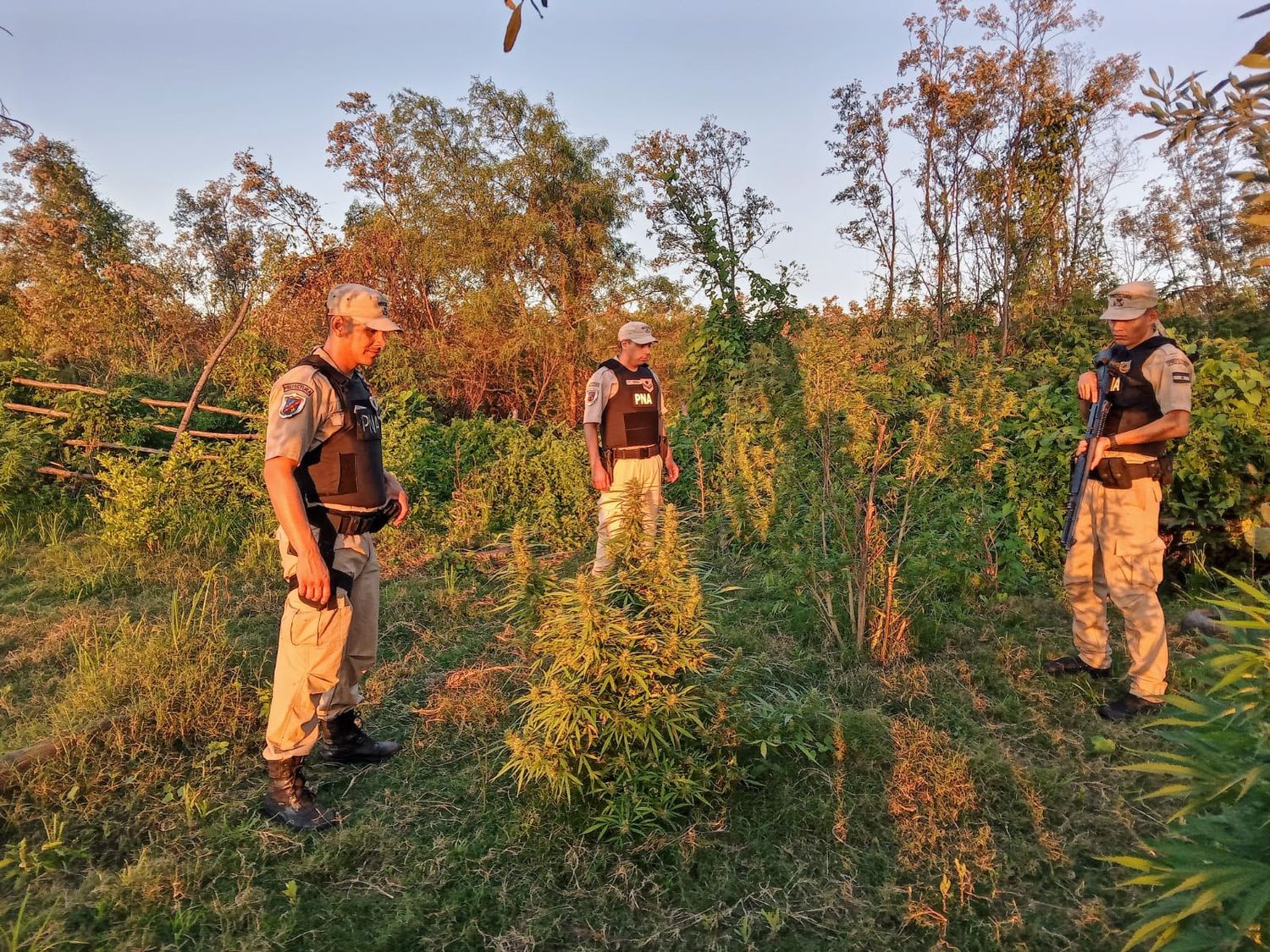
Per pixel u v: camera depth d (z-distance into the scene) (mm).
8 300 13375
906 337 7316
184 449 6695
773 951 2166
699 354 8492
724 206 10781
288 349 10344
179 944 2156
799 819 2701
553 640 2818
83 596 5062
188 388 9047
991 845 2543
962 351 7633
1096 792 2844
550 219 13086
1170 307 8352
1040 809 2676
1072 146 9727
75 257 13500
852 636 4121
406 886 2418
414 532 6363
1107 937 2158
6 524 6453
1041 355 6348
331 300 2691
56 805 2758
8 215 13641
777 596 4824
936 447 3957
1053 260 10086
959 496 4277
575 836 2607
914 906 2277
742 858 2547
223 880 2418
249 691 3555
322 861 2486
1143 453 3328
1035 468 5016
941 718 3387
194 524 6082
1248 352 5387
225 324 14367
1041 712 3414
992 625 4371
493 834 2664
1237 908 1295
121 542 5691
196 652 3811
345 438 2699
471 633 4480
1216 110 1082
